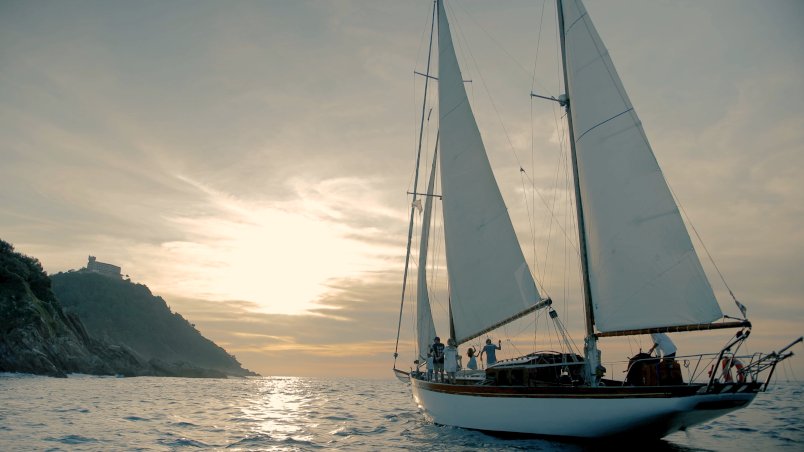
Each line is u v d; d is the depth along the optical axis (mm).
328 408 34531
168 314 195625
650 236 14836
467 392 18359
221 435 19906
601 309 15672
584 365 16391
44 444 16344
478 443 16375
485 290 19609
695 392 13680
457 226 20766
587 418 15047
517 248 18812
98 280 178375
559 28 17984
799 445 16328
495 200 19547
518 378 17188
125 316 172000
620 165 15555
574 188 17281
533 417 16188
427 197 28719
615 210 15516
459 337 20594
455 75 21422
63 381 65188
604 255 15672
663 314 14461
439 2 22703
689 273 14203
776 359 13555
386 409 33938
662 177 14797
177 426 22312
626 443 15383
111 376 93250
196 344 195125
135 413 27375
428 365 23000
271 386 81750
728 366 14062
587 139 16375
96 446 16438
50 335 85625
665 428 14602
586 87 16578
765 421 23031
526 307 18156
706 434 18922
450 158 21281
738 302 13477
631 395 14312
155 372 112938
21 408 27188
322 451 16469
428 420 22688
